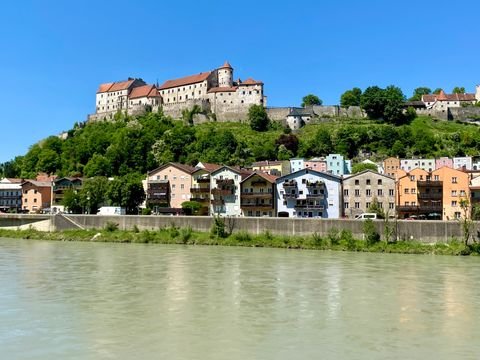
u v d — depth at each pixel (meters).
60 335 39.88
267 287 59.16
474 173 138.12
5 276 66.00
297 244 102.81
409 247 96.56
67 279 63.84
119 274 67.81
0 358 34.81
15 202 179.00
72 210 152.62
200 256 87.56
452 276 67.44
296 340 39.00
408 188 126.94
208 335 40.06
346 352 36.41
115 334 40.16
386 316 46.22
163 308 48.62
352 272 70.31
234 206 137.25
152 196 149.50
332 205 126.06
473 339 39.66
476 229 96.88
